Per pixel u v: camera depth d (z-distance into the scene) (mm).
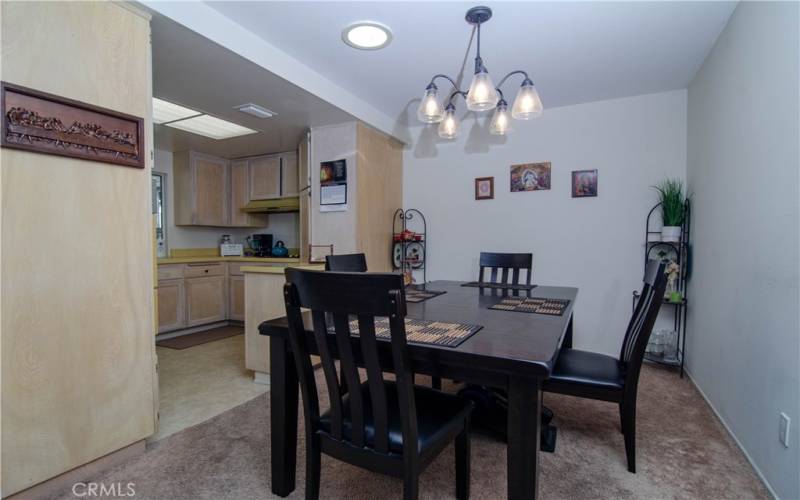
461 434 1390
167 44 2006
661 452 1752
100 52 1542
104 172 1571
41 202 1388
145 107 1705
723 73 2137
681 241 2824
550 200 3410
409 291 2295
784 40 1450
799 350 1305
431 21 2064
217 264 4395
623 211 3160
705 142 2475
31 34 1348
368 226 3461
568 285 3354
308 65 2590
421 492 1474
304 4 1927
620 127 3158
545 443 1783
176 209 4484
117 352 1621
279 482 1454
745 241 1791
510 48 2357
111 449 1609
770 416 1499
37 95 1359
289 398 1453
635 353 1556
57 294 1435
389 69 2652
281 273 2557
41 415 1396
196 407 2260
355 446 1163
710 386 2271
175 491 1482
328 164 3396
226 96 2705
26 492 1376
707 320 2359
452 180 3824
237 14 2010
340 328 1085
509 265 2842
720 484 1522
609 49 2365
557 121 3369
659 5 1920
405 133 3928
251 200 4715
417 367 1176
